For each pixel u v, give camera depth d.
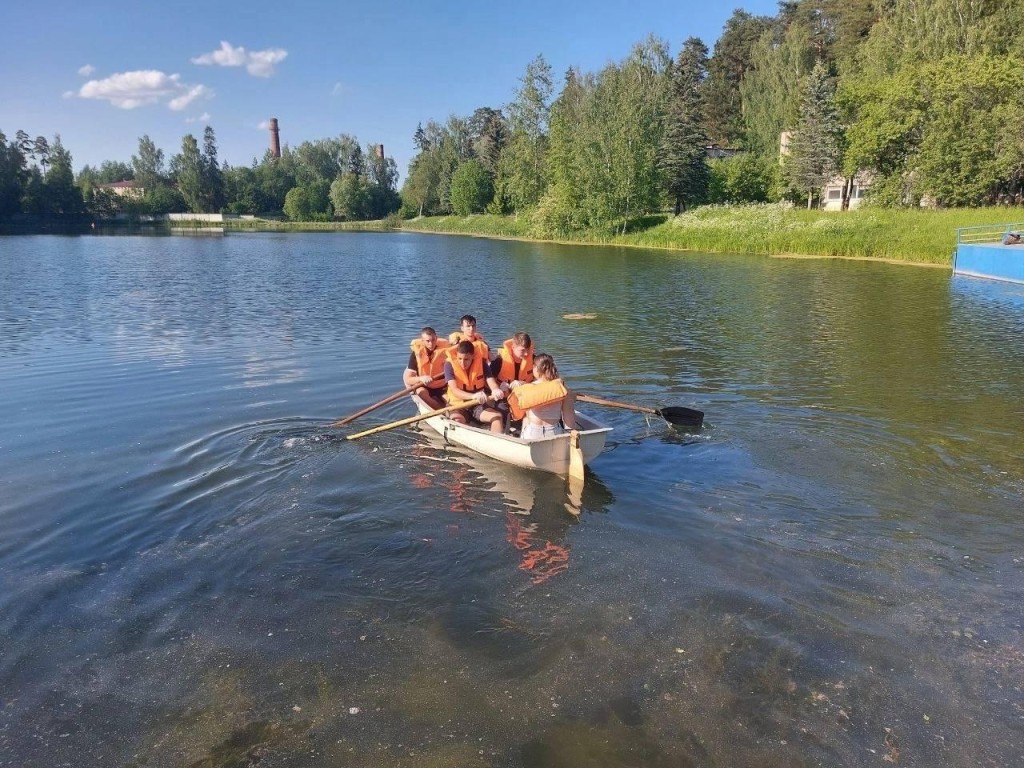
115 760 3.37
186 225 88.50
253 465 6.96
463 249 42.84
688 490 6.41
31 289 21.92
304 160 110.19
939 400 9.22
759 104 60.66
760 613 4.48
